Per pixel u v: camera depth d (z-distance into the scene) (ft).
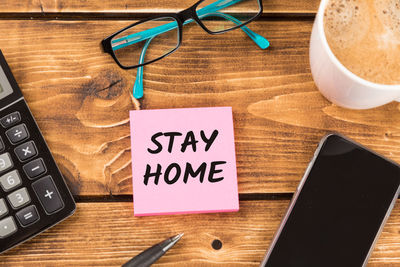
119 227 1.70
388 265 1.74
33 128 1.62
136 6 1.81
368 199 1.67
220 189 1.69
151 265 1.69
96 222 1.70
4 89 1.61
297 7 1.82
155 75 1.78
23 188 1.58
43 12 1.78
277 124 1.78
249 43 1.81
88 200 1.72
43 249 1.67
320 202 1.66
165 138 1.71
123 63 1.76
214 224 1.72
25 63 1.75
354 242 1.64
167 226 1.71
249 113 1.78
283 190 1.75
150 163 1.69
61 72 1.76
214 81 1.79
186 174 1.69
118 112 1.76
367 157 1.69
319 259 1.63
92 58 1.77
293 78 1.80
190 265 1.70
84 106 1.75
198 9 1.82
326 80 1.53
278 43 1.82
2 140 1.59
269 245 1.63
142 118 1.72
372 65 1.55
